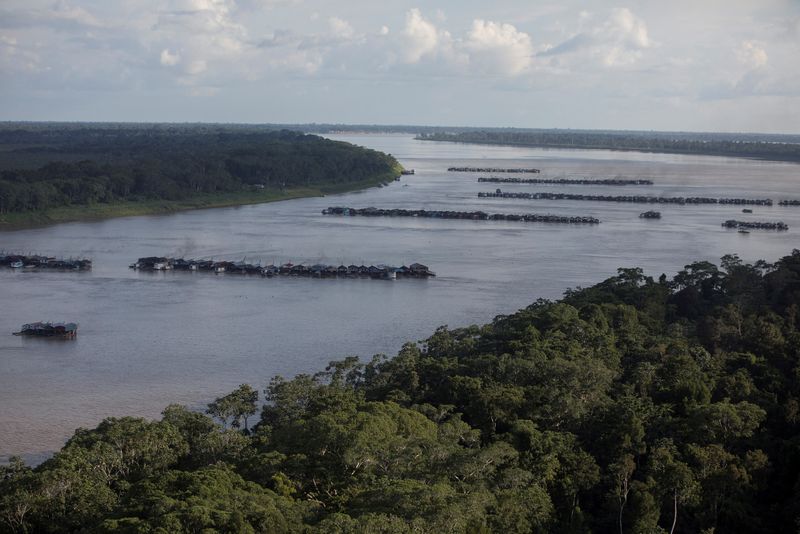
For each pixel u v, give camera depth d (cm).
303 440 10269
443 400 12562
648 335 16075
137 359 17900
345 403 11694
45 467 9869
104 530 7819
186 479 8975
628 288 19350
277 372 17000
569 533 9519
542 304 18712
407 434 10475
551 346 14112
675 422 11212
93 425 14138
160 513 8006
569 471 10338
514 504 9031
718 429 10956
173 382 16388
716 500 10006
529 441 10612
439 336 15838
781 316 17100
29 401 15300
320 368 17275
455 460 9612
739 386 12588
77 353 18312
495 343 15100
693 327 17400
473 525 8288
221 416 12575
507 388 12212
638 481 10075
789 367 14200
